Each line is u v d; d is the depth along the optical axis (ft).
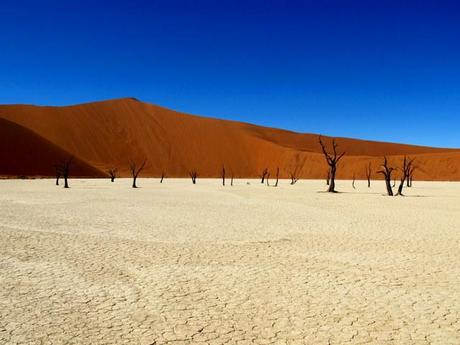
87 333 20.40
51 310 23.34
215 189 158.92
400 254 37.83
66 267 32.42
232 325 21.49
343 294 26.37
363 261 35.06
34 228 51.39
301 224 57.31
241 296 25.90
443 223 58.80
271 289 27.30
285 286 27.96
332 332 20.72
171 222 58.49
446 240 44.96
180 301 24.95
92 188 155.12
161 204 87.76
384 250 39.55
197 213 70.64
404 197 118.42
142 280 29.14
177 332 20.62
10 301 24.68
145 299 25.26
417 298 25.67
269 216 66.74
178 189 155.94
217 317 22.53
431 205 89.56
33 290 26.76
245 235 47.75
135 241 43.42
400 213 72.23
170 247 40.45
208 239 45.01
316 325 21.56
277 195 123.54
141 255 36.83
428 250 39.63
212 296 25.86
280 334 20.47
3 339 19.63
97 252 37.83
